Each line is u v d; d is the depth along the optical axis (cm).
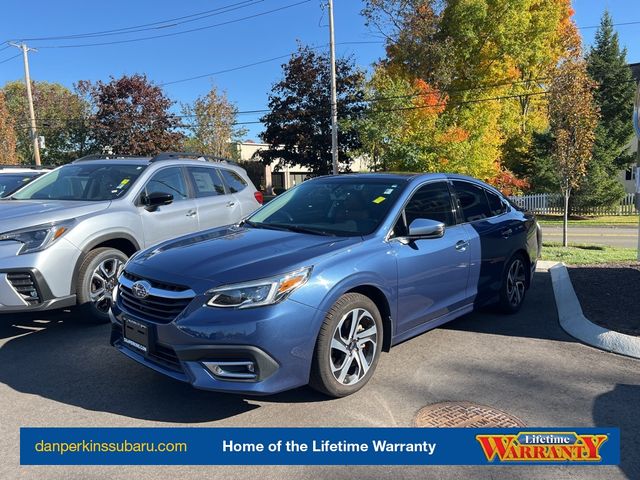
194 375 344
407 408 381
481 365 463
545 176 2891
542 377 438
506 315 620
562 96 1321
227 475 306
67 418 368
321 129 3109
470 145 2250
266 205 547
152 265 391
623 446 333
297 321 352
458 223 529
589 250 1229
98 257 552
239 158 4644
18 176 1020
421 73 2795
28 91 3397
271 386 345
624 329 526
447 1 2830
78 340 524
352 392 396
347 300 384
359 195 488
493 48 2847
